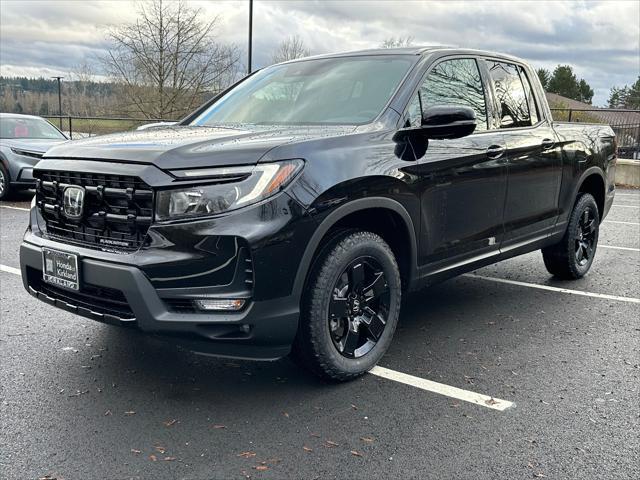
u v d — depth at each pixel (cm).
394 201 332
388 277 342
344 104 375
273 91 425
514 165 427
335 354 318
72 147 322
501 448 267
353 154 314
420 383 333
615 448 268
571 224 524
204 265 274
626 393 324
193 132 342
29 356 363
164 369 348
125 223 287
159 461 254
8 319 429
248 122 396
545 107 499
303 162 291
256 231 273
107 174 288
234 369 349
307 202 287
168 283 275
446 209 371
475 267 414
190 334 277
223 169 276
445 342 397
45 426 282
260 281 277
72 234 314
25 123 1145
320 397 315
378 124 343
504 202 423
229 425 285
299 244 286
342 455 260
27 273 340
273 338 288
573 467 253
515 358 371
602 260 650
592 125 570
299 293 292
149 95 2708
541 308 475
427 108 369
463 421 291
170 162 278
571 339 405
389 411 300
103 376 337
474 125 341
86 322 425
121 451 262
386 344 348
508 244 440
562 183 493
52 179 323
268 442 270
